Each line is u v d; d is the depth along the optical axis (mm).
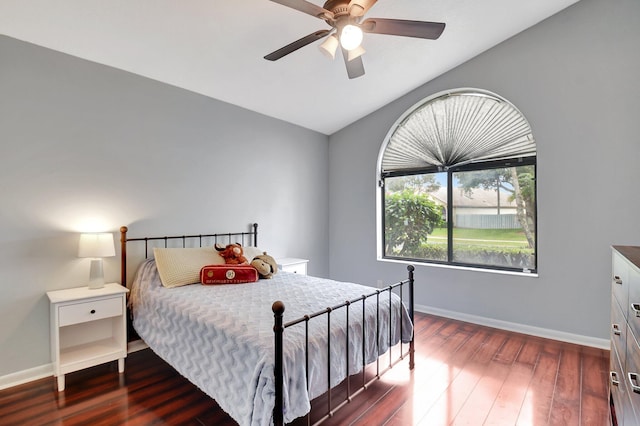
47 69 2359
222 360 1682
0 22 2074
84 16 2070
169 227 3014
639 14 2611
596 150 2787
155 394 2115
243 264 2891
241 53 2652
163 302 2240
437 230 3922
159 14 2117
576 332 2902
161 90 2967
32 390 2154
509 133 3334
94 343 2529
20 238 2260
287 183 4113
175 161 3057
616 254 1674
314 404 2010
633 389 1162
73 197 2475
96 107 2582
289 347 1529
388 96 3883
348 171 4496
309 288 2500
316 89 3447
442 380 2283
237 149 3574
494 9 2732
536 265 3172
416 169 4047
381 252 4324
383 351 2193
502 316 3285
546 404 1990
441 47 3127
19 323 2256
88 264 2543
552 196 2996
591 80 2801
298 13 2258
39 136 2324
